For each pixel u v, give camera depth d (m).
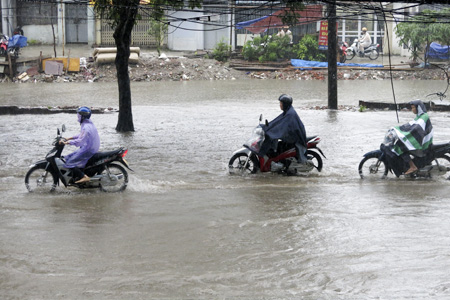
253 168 12.50
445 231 8.46
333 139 16.56
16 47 34.19
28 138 16.50
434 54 38.69
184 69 35.84
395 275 6.73
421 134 11.59
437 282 6.51
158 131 18.03
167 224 8.80
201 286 6.39
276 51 38.47
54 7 41.50
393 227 8.65
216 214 9.36
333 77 23.47
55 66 33.91
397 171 11.89
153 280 6.56
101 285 6.41
